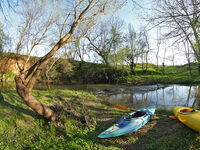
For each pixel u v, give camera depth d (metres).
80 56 26.78
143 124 6.29
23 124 5.64
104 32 24.28
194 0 4.34
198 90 16.28
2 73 20.17
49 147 4.53
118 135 5.33
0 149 4.06
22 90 5.26
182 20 4.95
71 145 4.54
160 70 38.88
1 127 5.01
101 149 4.52
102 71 26.33
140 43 29.11
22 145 4.53
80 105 9.44
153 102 11.99
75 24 6.05
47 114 5.95
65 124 5.98
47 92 12.56
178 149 4.27
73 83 24.61
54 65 21.50
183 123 6.05
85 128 6.02
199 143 4.36
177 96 13.88
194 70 30.61
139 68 39.66
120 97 14.48
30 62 21.00
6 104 7.02
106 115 8.22
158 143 4.73
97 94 15.55
